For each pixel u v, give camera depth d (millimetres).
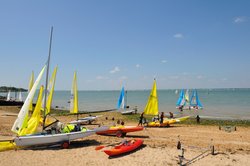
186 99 62531
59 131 17125
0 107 52344
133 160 14266
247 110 53875
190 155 15297
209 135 22344
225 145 18234
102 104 80062
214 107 62156
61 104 82438
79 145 17688
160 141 19297
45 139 15930
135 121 33594
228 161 14156
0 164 13391
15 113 40531
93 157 14781
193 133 23344
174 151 16172
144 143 18484
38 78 16734
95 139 19812
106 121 33375
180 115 44062
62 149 16422
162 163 13789
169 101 91250
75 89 29375
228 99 101625
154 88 27609
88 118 31516
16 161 13906
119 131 20875
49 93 19750
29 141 15445
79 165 13391
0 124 26188
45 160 14148
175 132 23828
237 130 25750
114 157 14797
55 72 20156
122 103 47375
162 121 27328
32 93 16219
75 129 17672
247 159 14555
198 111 51938
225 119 38062
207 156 15109
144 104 77625
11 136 19891
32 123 16312
